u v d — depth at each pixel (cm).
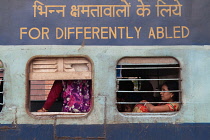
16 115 322
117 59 326
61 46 325
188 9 331
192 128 328
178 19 330
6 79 322
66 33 326
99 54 326
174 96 347
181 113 328
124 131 326
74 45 325
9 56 323
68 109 341
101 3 328
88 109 341
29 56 324
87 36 326
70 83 344
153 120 327
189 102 328
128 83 366
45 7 326
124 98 363
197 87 329
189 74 329
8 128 323
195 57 330
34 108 464
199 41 330
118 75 329
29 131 323
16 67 323
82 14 327
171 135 327
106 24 327
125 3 329
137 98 367
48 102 346
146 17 329
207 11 332
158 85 376
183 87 329
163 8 330
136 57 329
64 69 328
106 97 325
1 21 324
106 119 325
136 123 326
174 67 328
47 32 325
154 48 328
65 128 324
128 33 327
